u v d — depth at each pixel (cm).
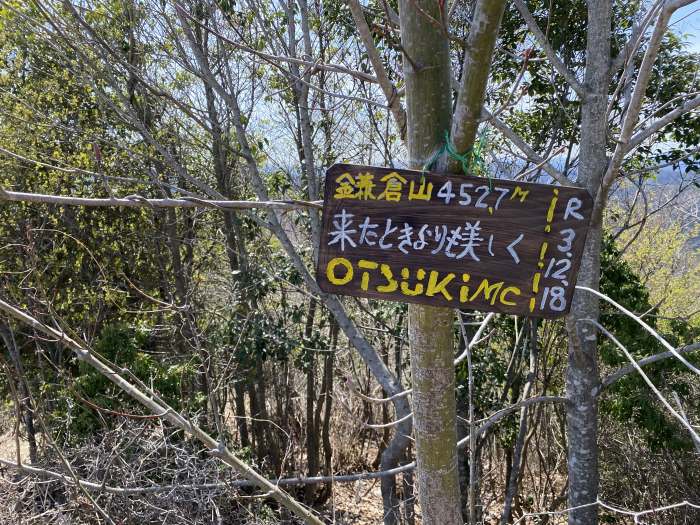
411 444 697
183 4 506
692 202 1073
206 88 650
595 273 469
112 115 727
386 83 196
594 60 436
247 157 539
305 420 927
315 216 575
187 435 581
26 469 335
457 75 628
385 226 183
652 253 1128
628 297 638
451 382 209
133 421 530
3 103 702
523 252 180
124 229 830
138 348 681
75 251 795
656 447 668
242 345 679
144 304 853
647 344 619
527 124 755
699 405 657
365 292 185
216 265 920
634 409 645
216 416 322
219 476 541
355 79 650
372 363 542
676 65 618
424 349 204
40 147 754
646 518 695
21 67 726
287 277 725
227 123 684
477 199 180
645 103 632
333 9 603
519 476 769
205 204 191
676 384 634
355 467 977
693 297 1238
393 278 184
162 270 783
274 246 802
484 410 667
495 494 856
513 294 182
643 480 717
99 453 475
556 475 912
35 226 755
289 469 845
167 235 788
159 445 508
